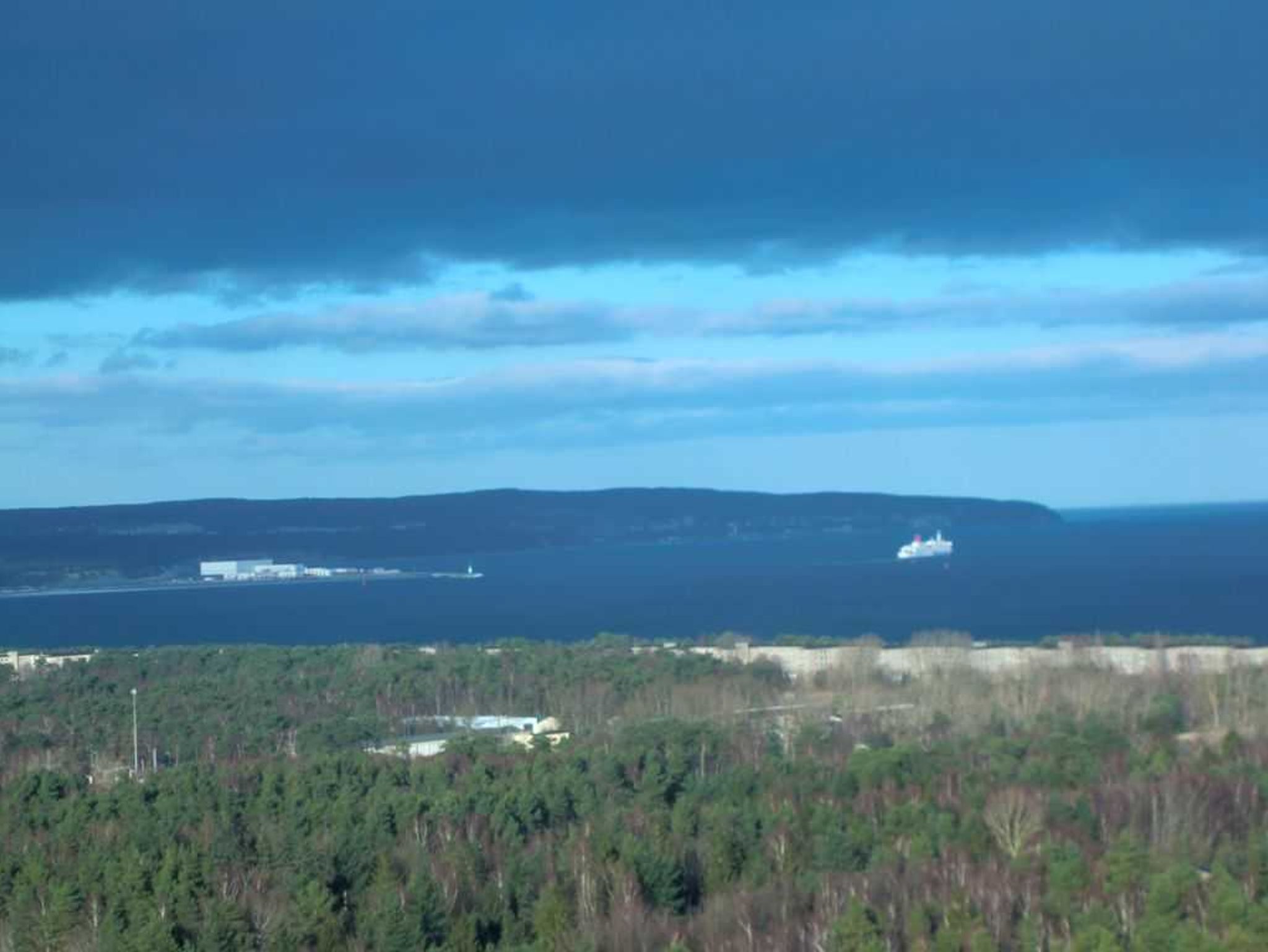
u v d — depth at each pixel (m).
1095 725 182.00
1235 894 108.75
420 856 128.88
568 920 114.56
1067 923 108.50
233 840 134.12
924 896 117.06
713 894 124.00
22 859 131.62
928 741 182.00
